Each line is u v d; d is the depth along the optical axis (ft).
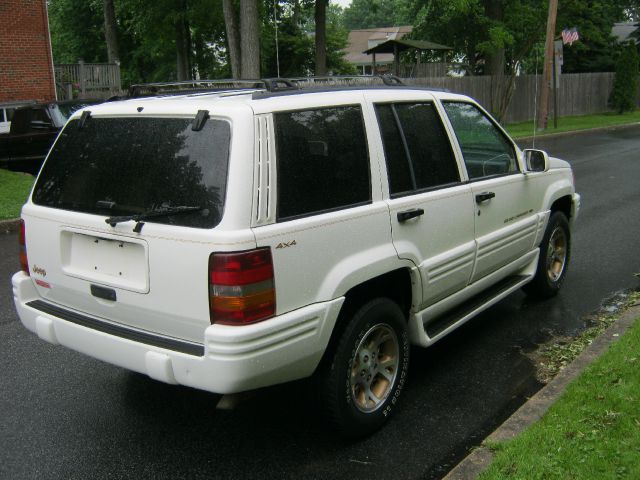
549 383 14.46
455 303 16.08
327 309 11.75
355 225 12.42
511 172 18.01
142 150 11.81
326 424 12.75
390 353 13.70
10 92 65.82
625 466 10.65
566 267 21.71
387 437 13.25
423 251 14.28
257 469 12.19
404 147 14.11
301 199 11.57
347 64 142.10
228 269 10.43
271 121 11.25
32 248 13.50
